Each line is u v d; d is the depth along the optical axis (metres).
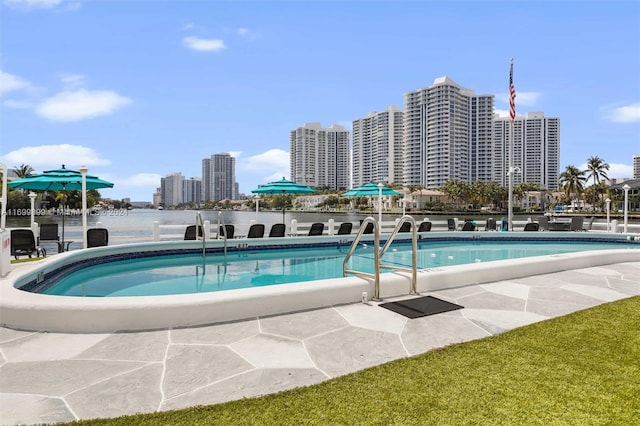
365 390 2.61
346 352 3.33
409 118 108.88
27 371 2.94
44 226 10.90
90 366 3.04
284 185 16.53
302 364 3.08
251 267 9.57
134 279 8.04
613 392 2.57
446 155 101.12
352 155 123.31
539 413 2.30
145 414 2.30
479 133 103.12
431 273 5.71
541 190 99.19
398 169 111.25
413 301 5.02
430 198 95.69
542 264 6.96
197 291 7.00
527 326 4.01
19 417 2.28
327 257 11.34
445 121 100.62
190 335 3.75
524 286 5.93
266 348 3.43
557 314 4.48
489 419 2.23
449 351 3.32
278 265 9.91
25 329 3.88
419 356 3.22
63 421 2.23
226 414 2.30
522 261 6.81
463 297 5.25
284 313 4.48
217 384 2.73
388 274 5.54
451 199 96.94
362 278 5.26
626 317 4.33
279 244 12.31
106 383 2.74
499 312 4.55
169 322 3.97
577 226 19.47
